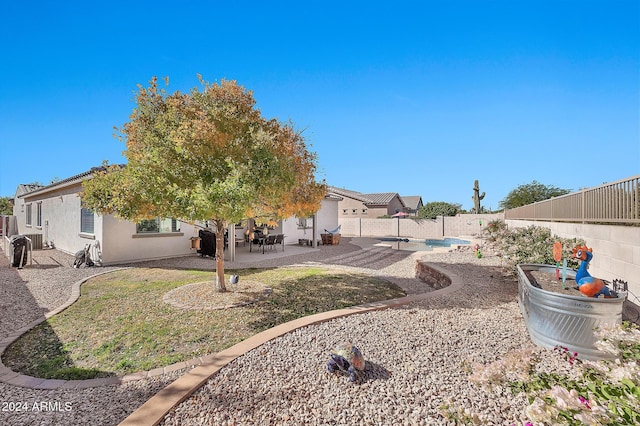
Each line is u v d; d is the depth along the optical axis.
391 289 8.20
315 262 12.70
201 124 5.38
